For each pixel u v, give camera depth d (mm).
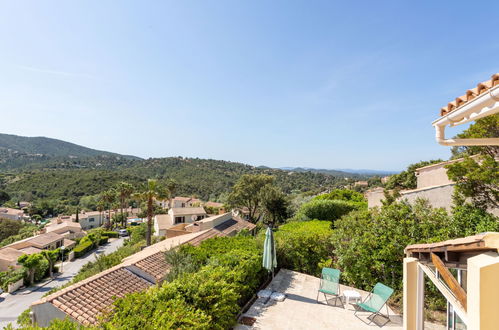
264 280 9969
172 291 5590
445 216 8633
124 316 4668
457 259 3379
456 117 3553
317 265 11461
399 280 8562
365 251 9008
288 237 11742
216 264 7957
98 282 8734
